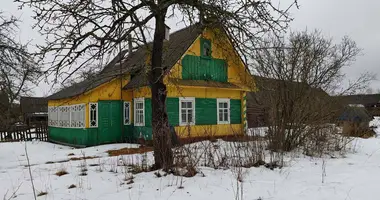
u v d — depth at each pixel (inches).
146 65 293.4
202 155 316.5
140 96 637.9
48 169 335.0
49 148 658.2
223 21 260.8
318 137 380.8
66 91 762.8
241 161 291.3
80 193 224.5
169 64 373.4
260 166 295.3
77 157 465.4
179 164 268.4
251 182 241.3
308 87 383.9
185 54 603.5
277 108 373.1
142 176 260.5
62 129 743.7
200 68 643.5
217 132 661.3
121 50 279.1
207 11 258.5
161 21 280.8
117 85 650.2
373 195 206.1
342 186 229.0
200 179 246.7
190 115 628.1
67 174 293.1
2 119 711.7
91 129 623.5
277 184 236.8
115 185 241.8
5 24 490.9
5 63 476.7
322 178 252.7
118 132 655.8
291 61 382.3
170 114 592.4
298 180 249.4
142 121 636.7
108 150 537.0
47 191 233.8
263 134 373.4
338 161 332.5
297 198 203.6
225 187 227.5
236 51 300.8
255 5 254.7
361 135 577.0
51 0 240.7
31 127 847.1
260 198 204.4
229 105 699.4
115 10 247.0
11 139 810.8
